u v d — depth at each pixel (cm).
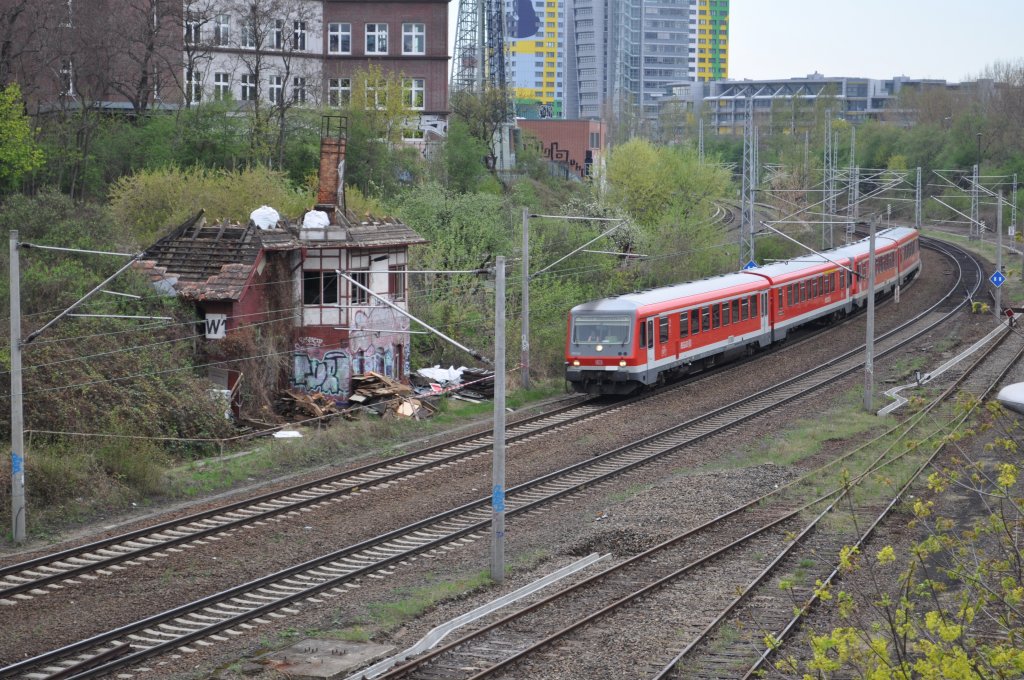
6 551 2134
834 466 2842
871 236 3597
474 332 4281
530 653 1552
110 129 4994
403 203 4888
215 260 3403
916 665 947
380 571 2025
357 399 3509
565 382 4056
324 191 3716
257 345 3378
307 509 2431
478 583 1941
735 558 2066
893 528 2228
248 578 1950
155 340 3183
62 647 1573
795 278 4894
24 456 2461
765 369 4356
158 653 1570
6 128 3962
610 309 3703
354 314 3578
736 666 1505
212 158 5066
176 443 2942
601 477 2748
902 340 4956
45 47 4872
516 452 3027
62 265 3294
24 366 2836
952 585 1812
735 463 2936
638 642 1602
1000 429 3030
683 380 4147
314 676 1488
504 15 8681
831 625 1661
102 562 1995
